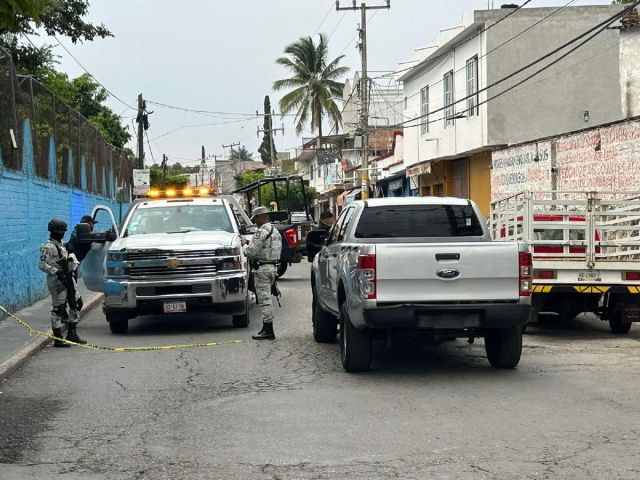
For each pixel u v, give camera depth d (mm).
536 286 11734
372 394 8055
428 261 8484
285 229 21938
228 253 12797
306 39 59531
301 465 5719
